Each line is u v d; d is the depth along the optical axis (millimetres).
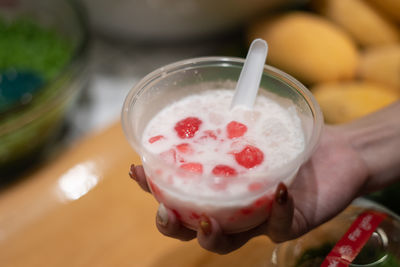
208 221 333
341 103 510
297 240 417
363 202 444
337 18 591
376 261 392
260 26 587
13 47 597
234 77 390
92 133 555
